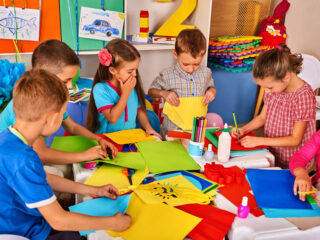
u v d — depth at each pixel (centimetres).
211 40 293
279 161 158
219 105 303
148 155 127
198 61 175
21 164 80
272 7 331
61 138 138
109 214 95
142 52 308
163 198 100
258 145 138
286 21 326
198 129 126
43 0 221
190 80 188
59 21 231
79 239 95
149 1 289
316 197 104
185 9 273
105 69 158
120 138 141
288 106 147
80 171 115
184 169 118
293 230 89
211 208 97
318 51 296
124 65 150
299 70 143
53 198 85
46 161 114
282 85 133
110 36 249
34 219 94
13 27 218
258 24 315
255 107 324
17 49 224
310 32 301
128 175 114
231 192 107
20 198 89
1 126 116
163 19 300
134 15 289
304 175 110
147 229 88
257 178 113
